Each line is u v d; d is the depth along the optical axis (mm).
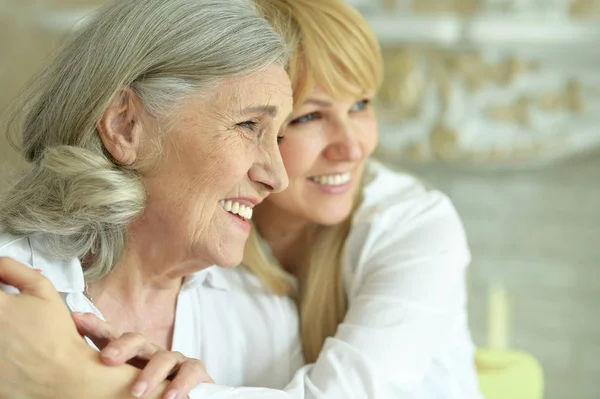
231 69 1041
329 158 1326
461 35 2588
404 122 2695
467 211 2867
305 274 1442
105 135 1059
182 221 1073
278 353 1344
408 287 1285
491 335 2229
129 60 1042
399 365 1212
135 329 1167
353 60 1279
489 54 2611
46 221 1058
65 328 939
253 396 1044
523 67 2594
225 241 1090
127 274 1141
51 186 1074
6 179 1180
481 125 2652
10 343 914
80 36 1104
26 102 1152
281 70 1114
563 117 2609
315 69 1266
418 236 1370
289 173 1321
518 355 1911
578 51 2545
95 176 1029
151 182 1072
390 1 2646
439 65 2646
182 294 1235
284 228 1444
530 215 2820
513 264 2867
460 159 2691
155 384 949
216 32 1046
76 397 923
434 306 1286
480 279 2906
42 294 937
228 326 1314
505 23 2545
